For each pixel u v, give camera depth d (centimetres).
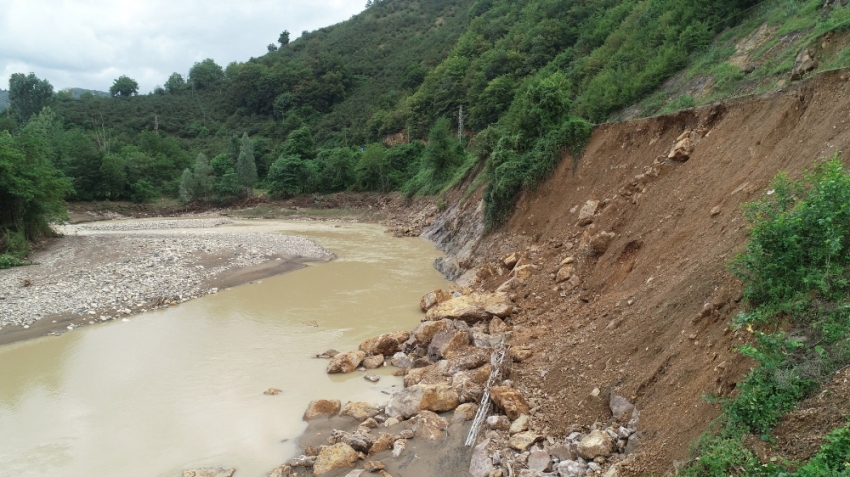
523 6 8206
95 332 1891
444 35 10719
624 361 1048
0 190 3195
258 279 2684
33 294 2297
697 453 677
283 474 995
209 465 1057
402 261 3167
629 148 2194
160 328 1923
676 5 3778
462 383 1291
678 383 856
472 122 6388
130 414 1274
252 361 1599
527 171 2661
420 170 6081
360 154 7219
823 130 1141
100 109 10488
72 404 1329
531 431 1016
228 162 7756
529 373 1262
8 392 1405
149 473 1035
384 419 1209
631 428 879
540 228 2423
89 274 2633
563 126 2531
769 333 746
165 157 7762
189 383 1448
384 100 9056
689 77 2955
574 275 1770
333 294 2375
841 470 495
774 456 584
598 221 1906
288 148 7781
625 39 4172
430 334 1661
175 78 12938
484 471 938
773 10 2812
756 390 647
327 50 12006
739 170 1385
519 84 5956
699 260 1122
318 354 1647
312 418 1236
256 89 10981
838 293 696
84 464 1066
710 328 884
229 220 5847
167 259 2938
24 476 1023
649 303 1156
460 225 3525
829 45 1839
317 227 5153
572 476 840
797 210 766
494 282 2161
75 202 6328
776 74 2161
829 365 627
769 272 776
